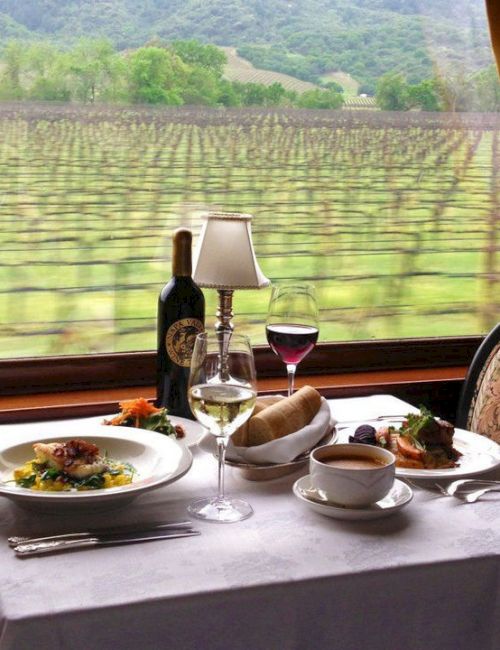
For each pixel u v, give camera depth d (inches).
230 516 44.8
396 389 83.8
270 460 50.6
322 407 56.5
